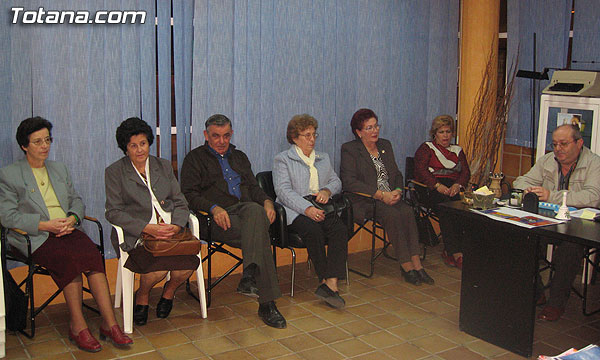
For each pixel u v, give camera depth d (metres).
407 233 4.32
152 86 3.98
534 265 3.03
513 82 5.17
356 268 4.67
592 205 3.55
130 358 3.10
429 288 4.22
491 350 3.22
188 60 4.10
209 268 3.79
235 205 3.81
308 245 3.85
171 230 3.41
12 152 3.54
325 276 3.85
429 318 3.67
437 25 5.22
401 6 5.02
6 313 3.14
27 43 3.53
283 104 4.50
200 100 4.14
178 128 4.11
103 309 3.22
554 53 4.87
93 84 3.77
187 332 3.44
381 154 4.60
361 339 3.37
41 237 3.24
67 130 3.72
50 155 3.69
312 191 4.19
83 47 3.70
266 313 3.55
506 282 3.17
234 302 3.92
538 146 4.58
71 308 3.16
